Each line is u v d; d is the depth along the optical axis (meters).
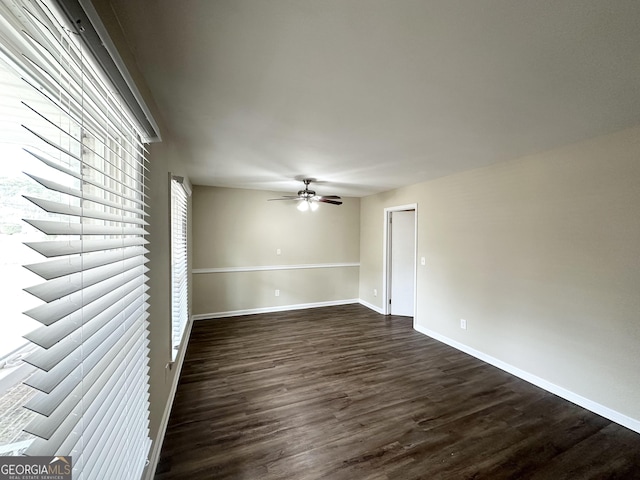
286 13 0.97
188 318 3.91
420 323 4.06
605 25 1.00
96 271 0.84
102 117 0.93
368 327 4.25
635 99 1.57
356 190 4.85
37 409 0.54
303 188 4.66
